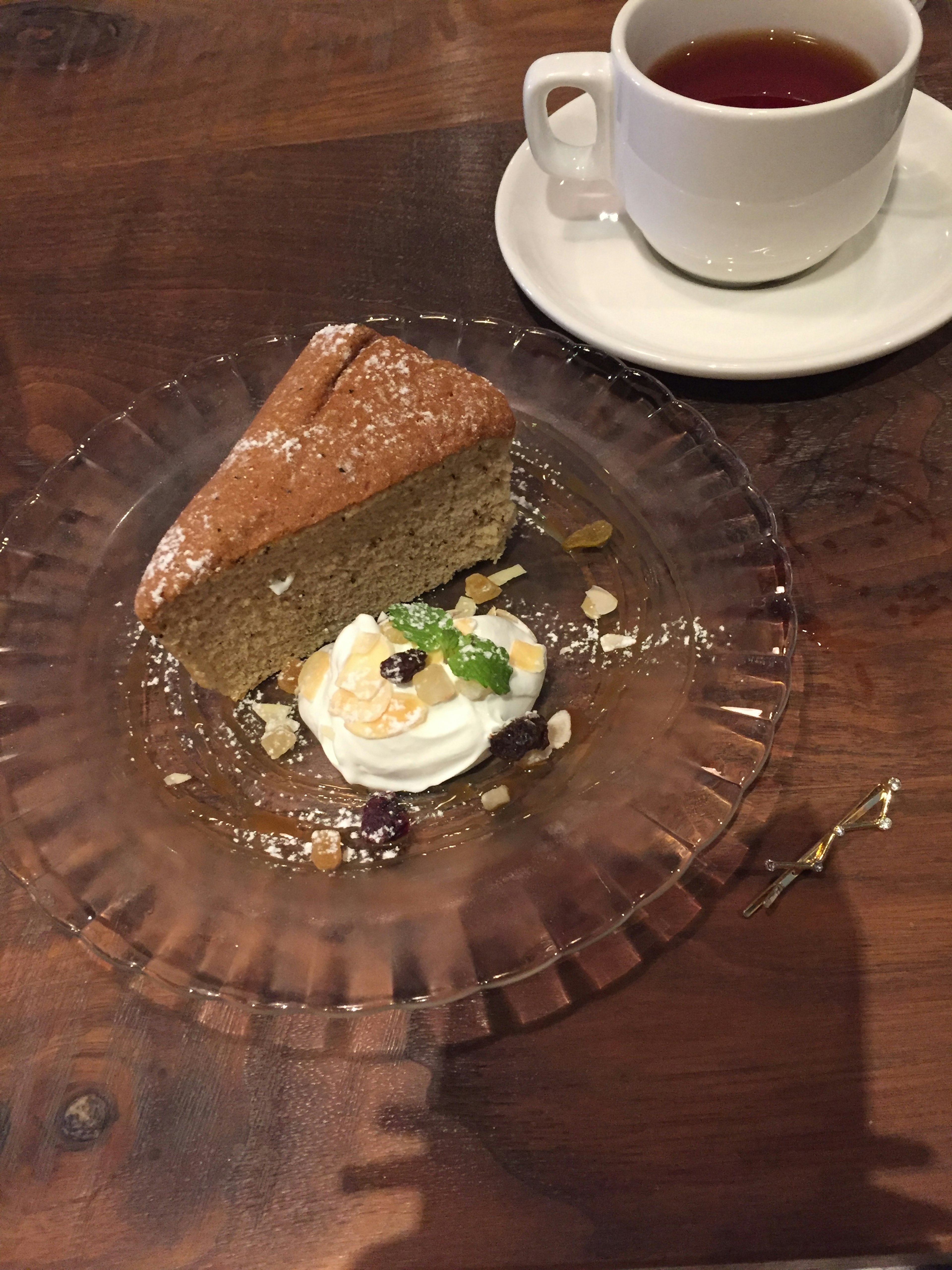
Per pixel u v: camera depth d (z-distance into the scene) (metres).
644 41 0.32
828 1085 0.23
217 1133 0.24
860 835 0.26
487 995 0.25
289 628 0.34
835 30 0.32
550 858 0.27
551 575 0.33
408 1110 0.24
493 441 0.32
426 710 0.29
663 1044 0.24
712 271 0.34
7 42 0.46
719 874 0.26
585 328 0.33
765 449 0.33
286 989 0.25
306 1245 0.22
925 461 0.32
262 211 0.40
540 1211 0.22
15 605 0.32
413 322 0.35
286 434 0.32
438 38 0.43
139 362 0.37
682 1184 0.22
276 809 0.29
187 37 0.45
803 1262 0.22
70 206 0.41
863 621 0.29
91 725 0.31
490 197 0.39
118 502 0.34
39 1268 0.22
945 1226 0.22
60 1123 0.24
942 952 0.25
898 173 0.35
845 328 0.33
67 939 0.26
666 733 0.29
